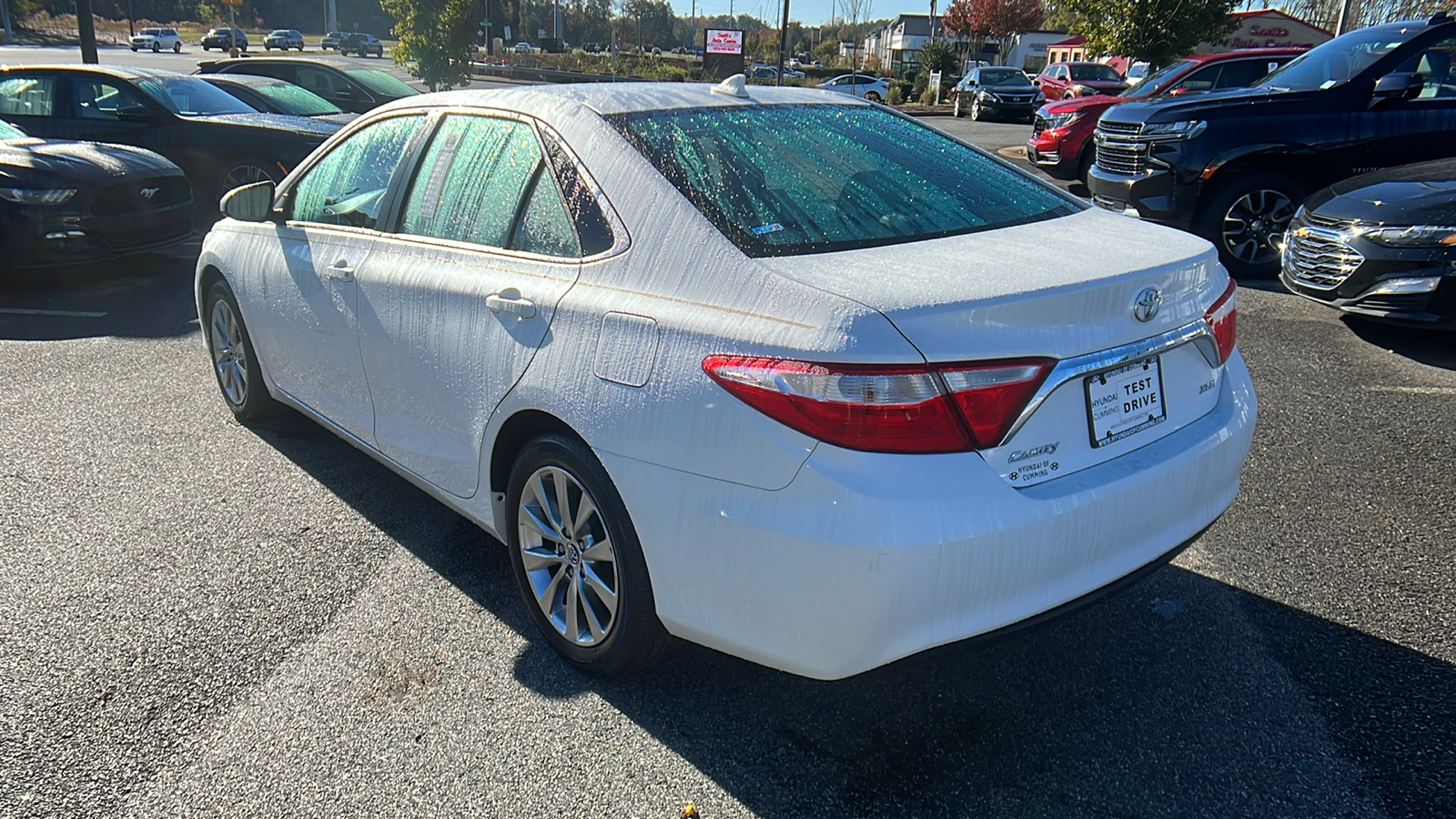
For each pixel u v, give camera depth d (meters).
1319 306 6.83
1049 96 25.92
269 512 3.74
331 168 3.72
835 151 2.83
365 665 2.79
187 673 2.74
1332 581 3.21
